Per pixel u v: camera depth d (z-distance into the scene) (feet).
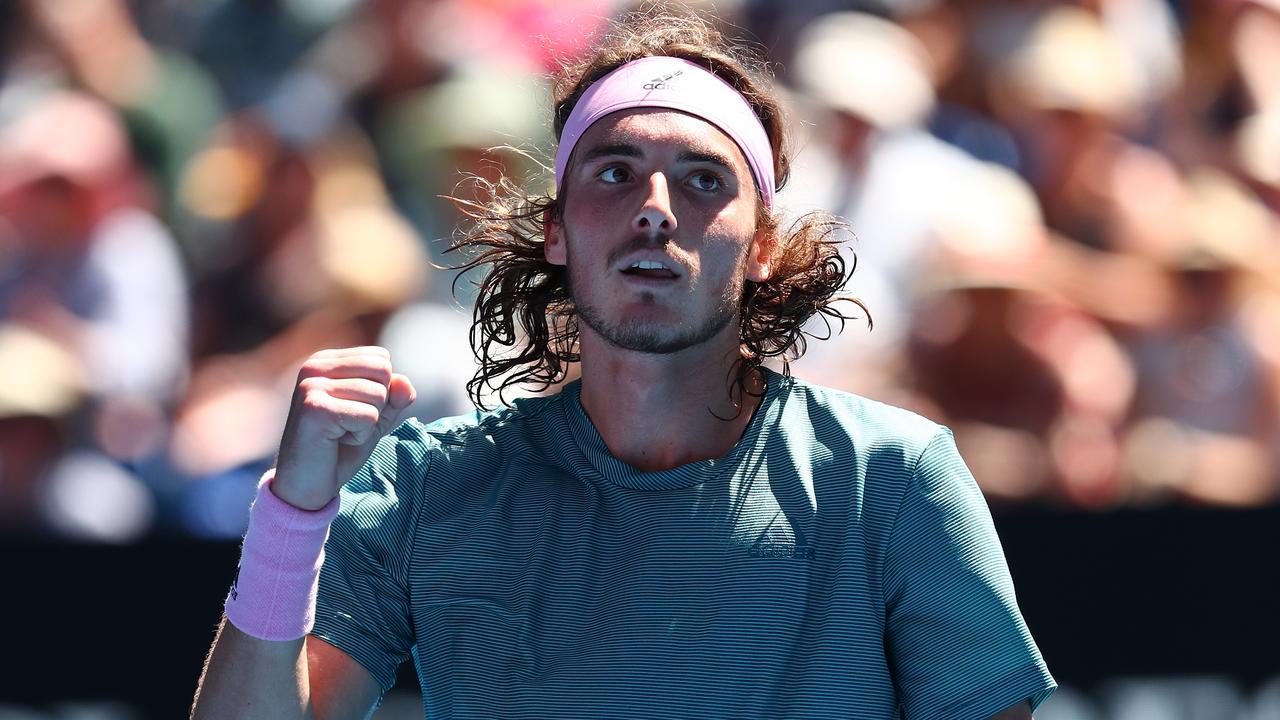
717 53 29.14
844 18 65.31
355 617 27.22
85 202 63.05
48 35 67.41
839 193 60.03
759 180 28.22
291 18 69.26
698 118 27.40
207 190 65.98
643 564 26.13
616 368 27.50
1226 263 61.46
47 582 51.47
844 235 59.16
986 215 60.49
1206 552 49.93
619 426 27.73
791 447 27.04
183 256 65.00
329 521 25.53
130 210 64.75
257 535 25.35
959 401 56.65
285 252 63.36
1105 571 50.11
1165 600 49.83
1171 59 68.03
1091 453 55.88
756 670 25.41
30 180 62.59
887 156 60.64
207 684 25.81
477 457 28.40
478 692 26.25
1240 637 49.57
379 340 60.39
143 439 60.75
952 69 65.26
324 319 61.00
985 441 55.57
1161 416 59.47
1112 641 49.80
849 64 62.13
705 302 26.73
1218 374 60.13
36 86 66.85
